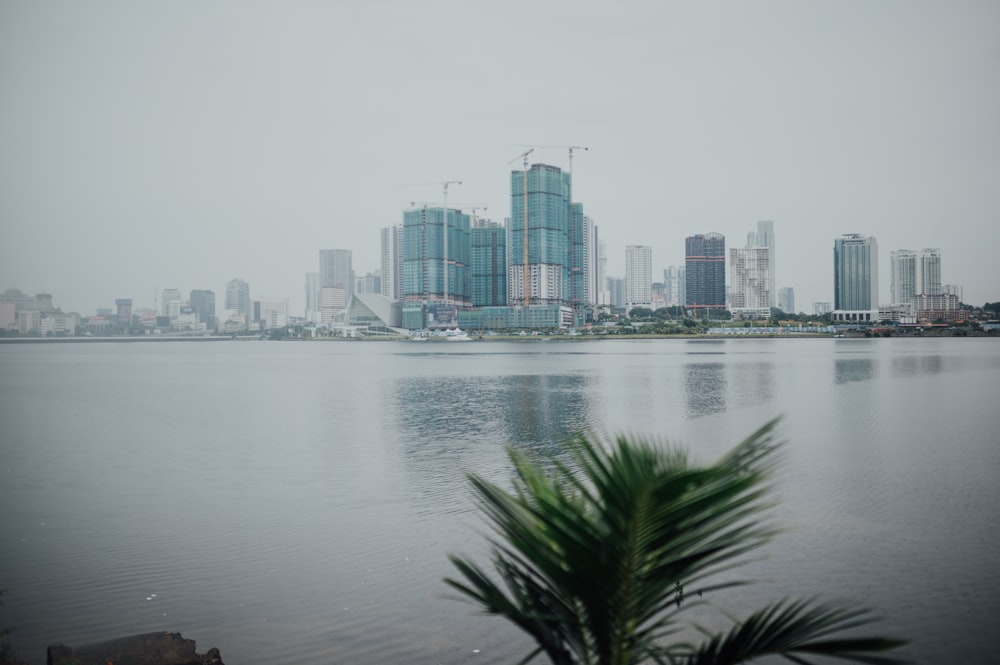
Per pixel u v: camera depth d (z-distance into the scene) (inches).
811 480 1056.8
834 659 501.7
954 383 2854.3
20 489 1115.9
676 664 212.7
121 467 1300.4
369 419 1978.3
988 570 671.8
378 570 702.5
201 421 1974.7
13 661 506.6
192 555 761.6
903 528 808.9
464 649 535.2
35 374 4308.6
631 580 189.3
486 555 741.9
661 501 179.0
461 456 1352.1
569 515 196.1
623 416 1984.5
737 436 1568.7
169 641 499.8
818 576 663.1
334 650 535.5
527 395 2669.8
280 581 677.3
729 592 625.6
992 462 1194.0
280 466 1280.8
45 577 695.1
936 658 503.8
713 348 7849.4
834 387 2755.9
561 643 208.8
